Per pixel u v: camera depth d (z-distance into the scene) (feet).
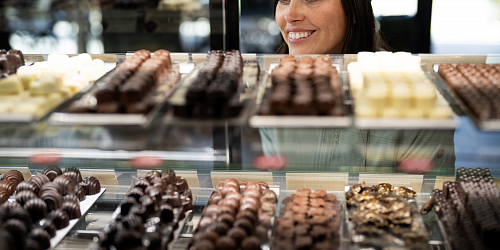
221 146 5.53
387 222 4.93
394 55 5.50
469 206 4.91
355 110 4.08
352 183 5.72
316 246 4.53
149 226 4.78
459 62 5.46
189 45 7.72
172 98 4.21
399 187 5.67
